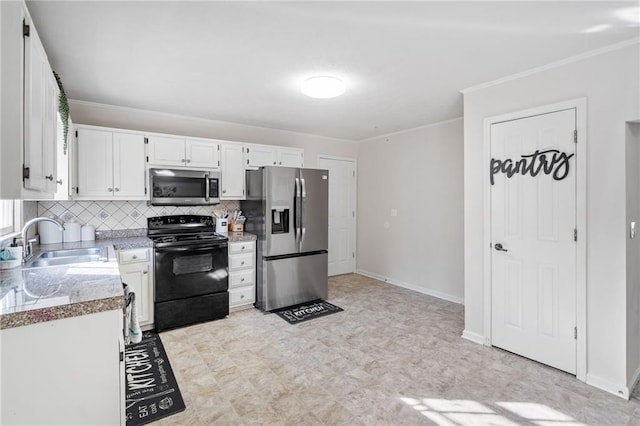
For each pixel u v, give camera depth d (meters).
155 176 3.37
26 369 1.24
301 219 3.88
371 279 5.18
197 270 3.32
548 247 2.44
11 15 1.21
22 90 1.24
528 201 2.54
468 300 2.96
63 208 3.20
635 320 2.27
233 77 2.68
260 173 3.74
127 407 1.99
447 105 3.45
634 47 2.04
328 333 3.11
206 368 2.46
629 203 2.15
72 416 1.31
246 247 3.71
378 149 5.17
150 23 1.87
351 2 1.67
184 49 2.19
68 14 1.77
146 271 3.09
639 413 1.95
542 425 1.85
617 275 2.14
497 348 2.77
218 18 1.82
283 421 1.89
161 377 2.33
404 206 4.76
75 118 3.30
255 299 3.81
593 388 2.20
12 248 1.93
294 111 3.70
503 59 2.33
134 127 3.62
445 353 2.70
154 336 3.03
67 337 1.30
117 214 3.49
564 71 2.34
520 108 2.58
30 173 1.32
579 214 2.28
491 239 2.77
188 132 3.96
